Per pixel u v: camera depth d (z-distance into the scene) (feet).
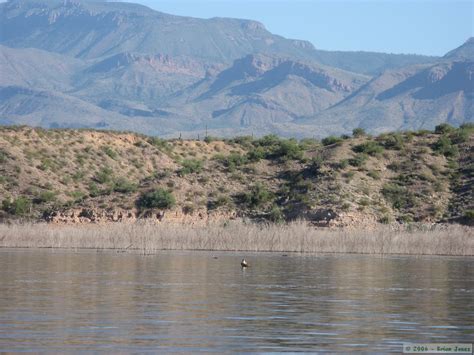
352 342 200.54
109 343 196.03
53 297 261.44
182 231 459.32
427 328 217.36
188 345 195.31
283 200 547.49
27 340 197.57
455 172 577.84
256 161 607.37
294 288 289.74
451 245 439.22
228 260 388.16
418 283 305.73
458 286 297.74
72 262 370.53
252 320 226.17
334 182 550.77
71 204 565.53
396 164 585.22
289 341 200.75
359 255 429.79
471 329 216.33
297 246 446.60
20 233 458.09
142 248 450.30
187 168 595.88
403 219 523.70
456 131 638.12
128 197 554.46
